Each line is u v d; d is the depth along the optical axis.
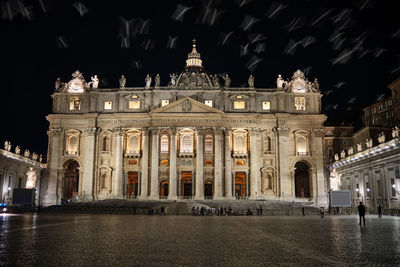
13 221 36.88
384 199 60.78
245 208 68.31
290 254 16.69
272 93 85.06
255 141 82.44
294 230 29.02
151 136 82.50
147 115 82.44
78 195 82.00
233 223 37.94
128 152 82.81
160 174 81.81
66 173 90.69
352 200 75.31
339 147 93.81
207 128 81.56
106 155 83.38
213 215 59.78
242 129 83.12
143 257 15.84
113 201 74.19
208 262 14.78
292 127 84.19
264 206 69.88
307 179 88.94
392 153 57.91
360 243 20.20
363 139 87.12
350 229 29.39
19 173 78.12
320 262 14.69
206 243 20.58
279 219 46.38
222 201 73.25
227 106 84.06
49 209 65.56
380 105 96.38
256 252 17.28
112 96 85.50
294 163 82.81
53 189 82.25
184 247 18.92
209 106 81.19
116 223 36.50
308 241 21.41
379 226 32.22
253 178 81.00
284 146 82.38
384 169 60.94
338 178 80.44
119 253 16.84
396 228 29.91
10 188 73.62
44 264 14.09
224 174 81.38
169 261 14.96
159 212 62.31
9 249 17.62
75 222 37.16
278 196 80.62
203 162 81.38
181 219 45.62
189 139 82.94
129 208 65.31
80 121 84.75
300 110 85.25
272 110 84.62
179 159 82.06
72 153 83.81
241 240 22.06
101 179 82.88
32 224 33.00
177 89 83.94
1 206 65.56
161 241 21.41
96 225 33.41
